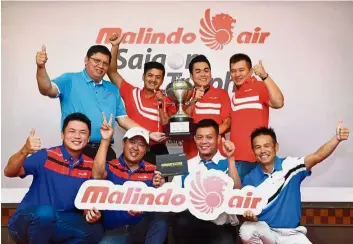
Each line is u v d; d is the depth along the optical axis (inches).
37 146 132.8
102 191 137.9
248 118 154.6
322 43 159.9
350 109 159.3
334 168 159.5
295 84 159.8
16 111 159.3
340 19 159.9
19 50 159.9
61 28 160.1
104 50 153.2
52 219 131.8
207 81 156.7
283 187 142.0
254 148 143.3
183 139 152.3
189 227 141.8
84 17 160.2
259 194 138.5
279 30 159.9
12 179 158.9
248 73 156.7
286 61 159.9
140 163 143.2
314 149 159.3
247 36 159.9
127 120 155.0
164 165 141.8
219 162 148.0
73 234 136.8
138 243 139.9
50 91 152.8
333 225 158.6
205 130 145.6
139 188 138.5
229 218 142.0
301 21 160.2
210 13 160.2
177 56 159.6
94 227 138.1
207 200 138.5
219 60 159.6
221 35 159.9
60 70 159.2
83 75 155.6
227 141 141.4
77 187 138.9
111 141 154.7
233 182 139.0
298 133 159.3
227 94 157.5
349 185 159.3
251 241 137.1
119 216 140.3
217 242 141.4
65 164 139.5
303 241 138.6
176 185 138.7
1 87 159.5
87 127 140.6
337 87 159.8
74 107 154.0
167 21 160.4
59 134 158.6
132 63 159.2
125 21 160.4
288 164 143.4
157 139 149.5
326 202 159.2
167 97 155.2
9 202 158.6
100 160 138.5
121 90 156.9
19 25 160.2
